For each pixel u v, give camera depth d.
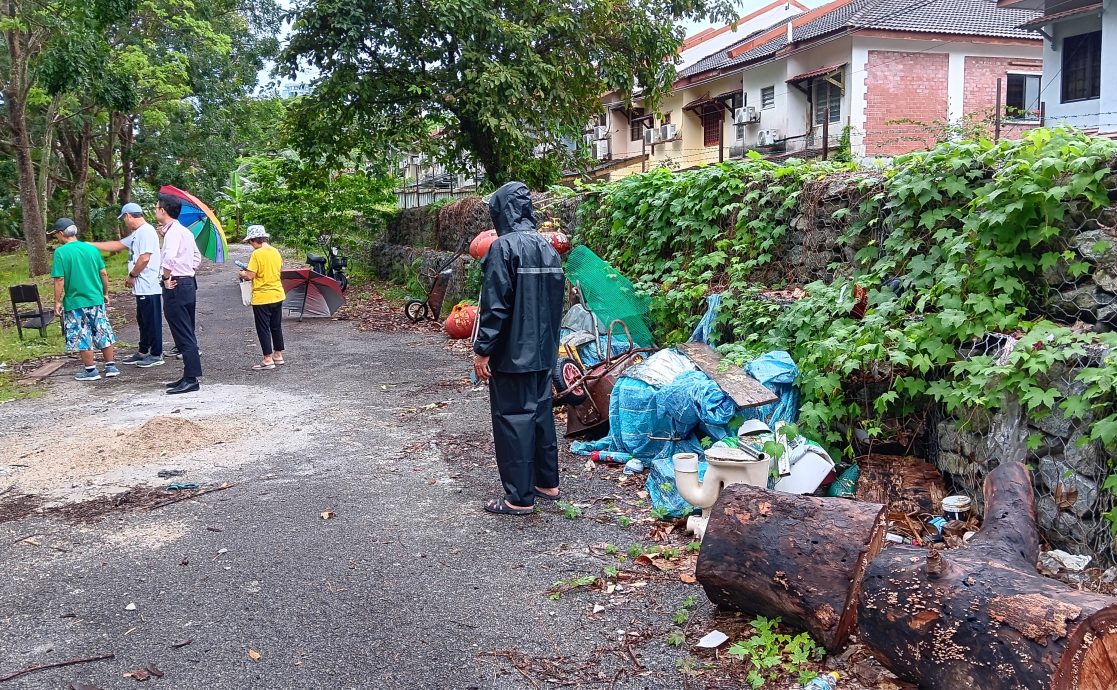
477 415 6.82
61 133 27.47
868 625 2.77
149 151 30.59
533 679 2.99
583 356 6.89
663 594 3.61
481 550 4.14
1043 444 3.81
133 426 6.71
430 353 9.85
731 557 3.21
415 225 16.73
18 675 3.07
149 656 3.19
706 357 5.75
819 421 4.86
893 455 4.68
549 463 4.78
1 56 22.56
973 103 20.42
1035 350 3.85
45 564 4.07
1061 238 4.24
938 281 4.69
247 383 8.41
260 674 3.05
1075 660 2.31
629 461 5.32
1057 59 17.36
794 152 21.05
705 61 27.62
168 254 7.83
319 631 3.36
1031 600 2.43
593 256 7.77
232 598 3.66
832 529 3.07
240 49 29.66
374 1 14.42
